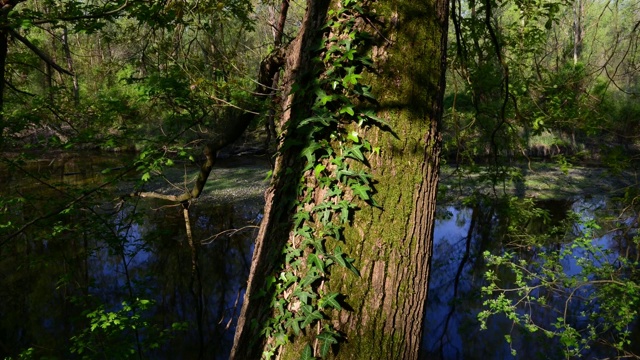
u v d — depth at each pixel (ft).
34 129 19.52
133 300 17.19
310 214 5.74
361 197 5.57
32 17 14.17
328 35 6.16
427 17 6.05
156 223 39.73
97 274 29.94
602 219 21.53
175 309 27.76
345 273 5.48
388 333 5.53
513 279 30.78
